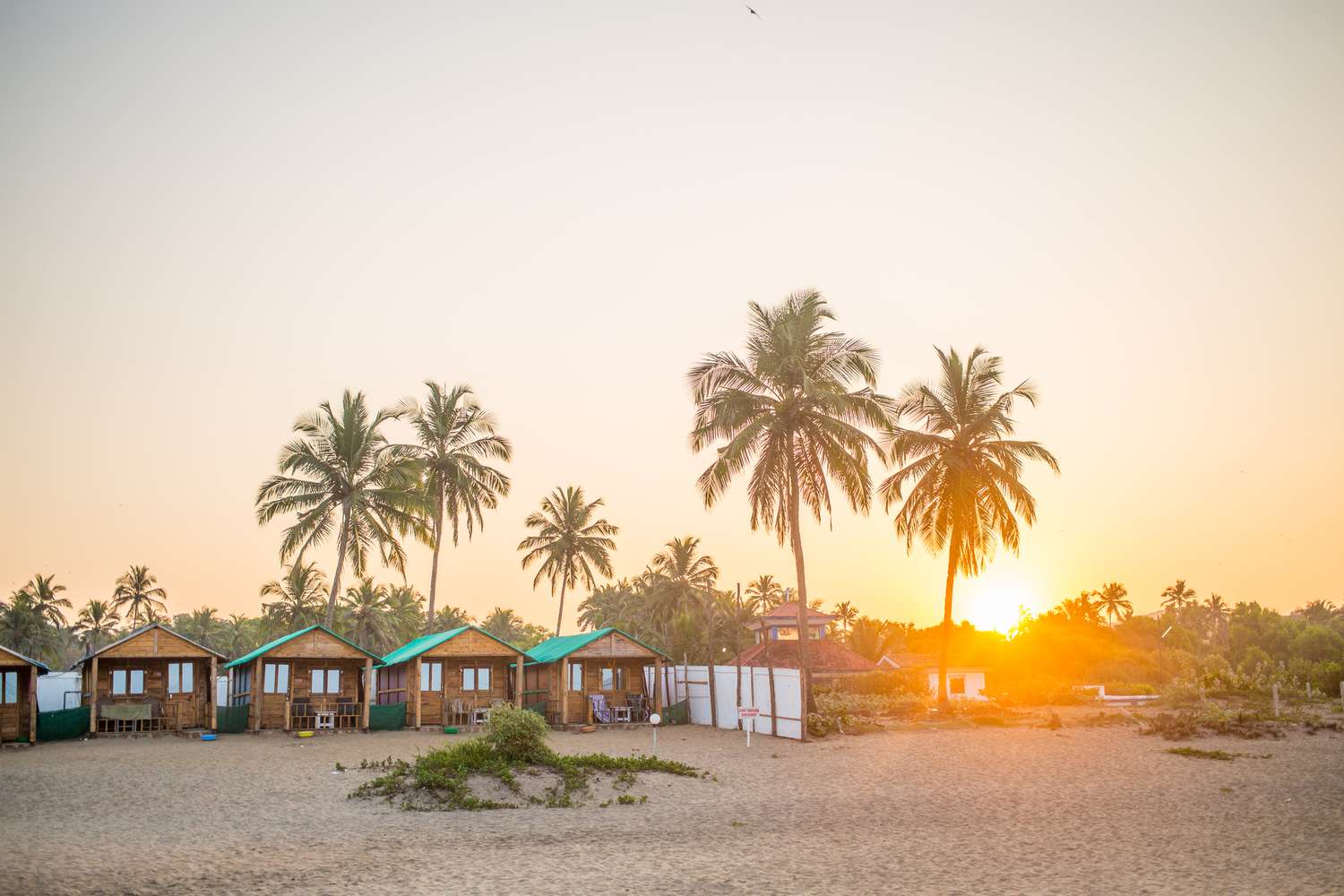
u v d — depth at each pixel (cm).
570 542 7144
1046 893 1450
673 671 4991
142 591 11062
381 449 5391
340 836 1869
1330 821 1992
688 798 2348
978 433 4484
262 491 5100
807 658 4172
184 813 2108
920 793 2433
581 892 1460
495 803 2212
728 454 4012
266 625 9131
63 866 1546
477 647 4359
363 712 4194
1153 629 9556
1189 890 1458
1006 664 7106
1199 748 3322
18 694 3728
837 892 1468
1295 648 8369
